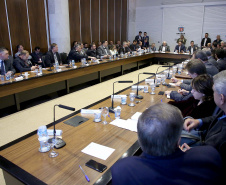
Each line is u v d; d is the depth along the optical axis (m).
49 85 4.57
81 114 2.22
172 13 11.17
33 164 1.37
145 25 11.99
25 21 6.57
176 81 3.63
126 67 7.58
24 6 6.48
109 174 1.26
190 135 1.74
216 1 10.02
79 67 5.14
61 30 6.93
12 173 1.28
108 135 1.75
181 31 11.16
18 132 3.21
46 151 1.53
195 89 1.99
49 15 6.91
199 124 1.67
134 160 0.81
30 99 4.57
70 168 1.33
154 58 9.84
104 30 10.01
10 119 3.67
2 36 6.02
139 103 2.56
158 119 0.80
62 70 4.73
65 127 1.91
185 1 10.72
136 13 12.09
